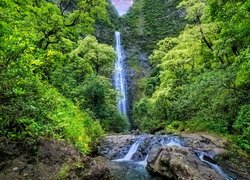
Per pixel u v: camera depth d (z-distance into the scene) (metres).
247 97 15.91
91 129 16.72
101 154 15.80
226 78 15.06
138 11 81.81
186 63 27.80
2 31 6.50
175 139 16.95
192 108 24.17
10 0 10.76
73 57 22.08
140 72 61.25
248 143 14.10
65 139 9.76
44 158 7.21
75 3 18.98
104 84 26.73
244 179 10.45
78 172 7.01
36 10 15.79
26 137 7.48
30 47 6.19
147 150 16.34
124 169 12.83
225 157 12.79
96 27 65.88
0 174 6.31
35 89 7.20
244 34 14.57
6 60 5.87
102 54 29.14
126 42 68.50
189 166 10.31
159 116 32.47
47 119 8.22
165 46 34.62
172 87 28.31
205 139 16.31
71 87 21.14
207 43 24.34
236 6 14.75
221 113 18.98
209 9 17.27
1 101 6.09
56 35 17.06
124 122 33.38
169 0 78.00
